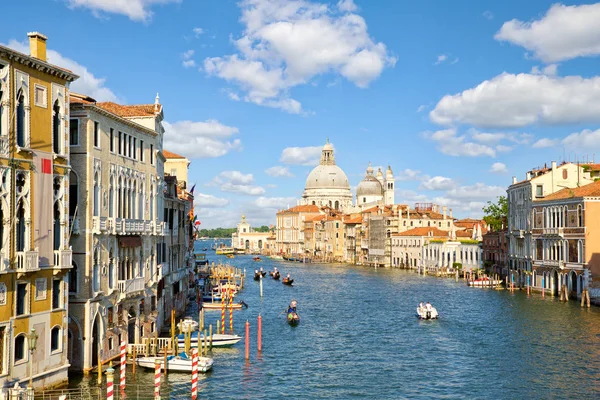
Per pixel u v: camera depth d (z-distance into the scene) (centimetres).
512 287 8438
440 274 12006
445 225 16038
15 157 2730
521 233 8569
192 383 3350
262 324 6009
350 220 18700
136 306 4091
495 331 5422
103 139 3562
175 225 5731
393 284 10412
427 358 4472
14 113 2731
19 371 2769
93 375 3441
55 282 3078
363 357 4519
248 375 3959
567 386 3688
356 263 17650
